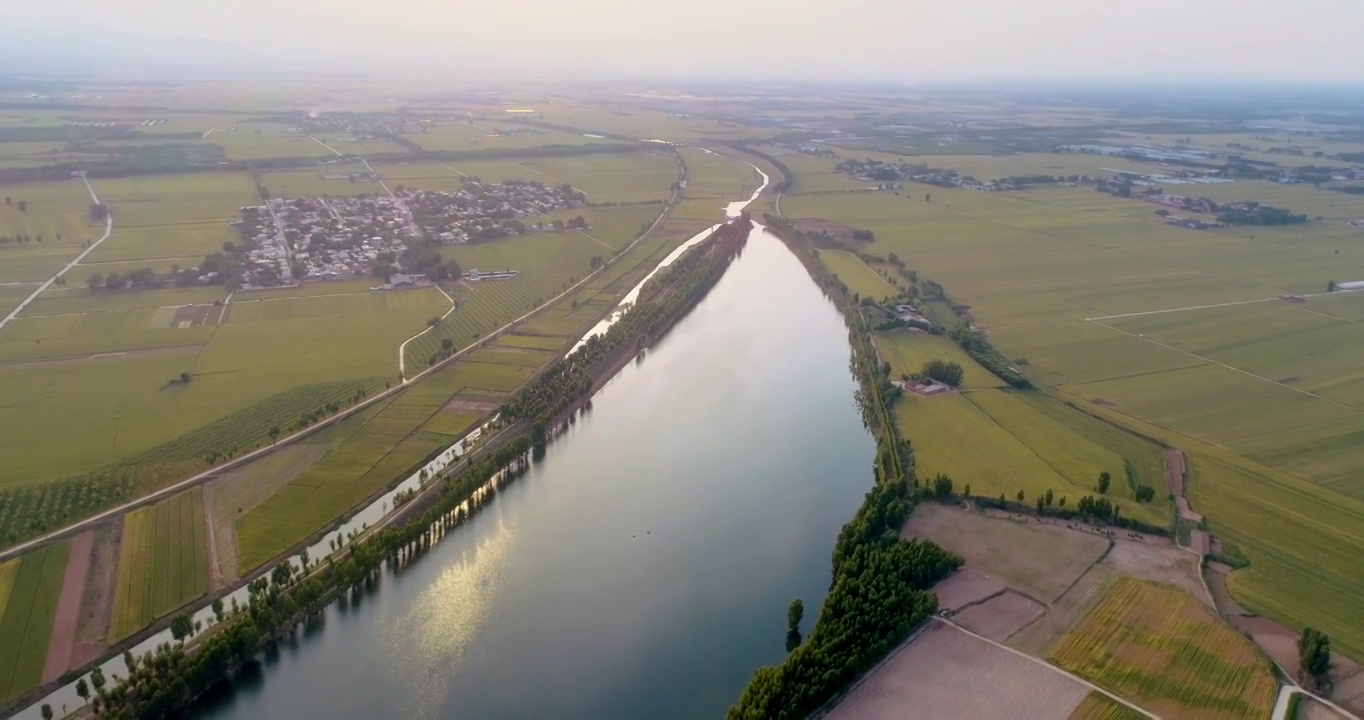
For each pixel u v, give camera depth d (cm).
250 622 11538
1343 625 12219
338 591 13000
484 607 13062
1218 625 12006
